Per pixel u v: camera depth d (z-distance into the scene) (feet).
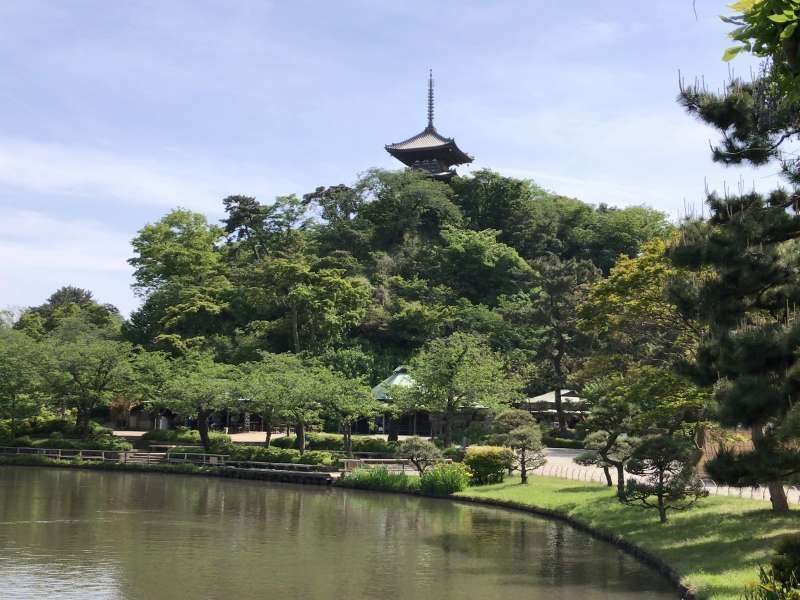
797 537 52.65
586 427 130.82
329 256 331.16
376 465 181.16
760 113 63.57
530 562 90.58
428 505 142.31
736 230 66.39
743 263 64.13
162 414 276.41
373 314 303.89
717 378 69.15
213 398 206.28
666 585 76.33
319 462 185.68
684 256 71.72
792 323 57.16
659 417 103.04
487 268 332.19
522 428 155.43
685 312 74.84
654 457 95.35
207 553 96.43
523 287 333.01
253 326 290.15
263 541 105.19
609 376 134.21
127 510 133.08
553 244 375.66
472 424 212.43
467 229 379.14
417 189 373.40
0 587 76.95
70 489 160.35
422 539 106.63
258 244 375.45
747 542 79.87
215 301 305.53
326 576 83.76
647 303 103.71
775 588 46.32
